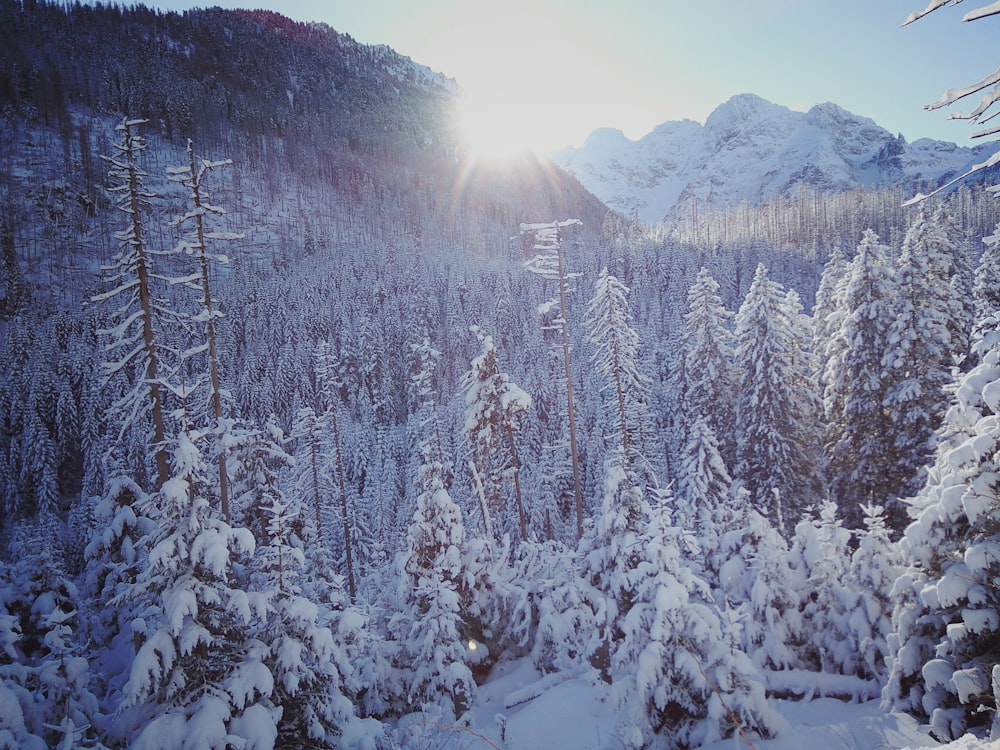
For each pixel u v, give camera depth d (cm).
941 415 2244
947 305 2484
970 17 389
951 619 1069
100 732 1118
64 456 7006
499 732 1441
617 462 1700
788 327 3244
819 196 17812
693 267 11600
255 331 10775
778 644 1438
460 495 4038
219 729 916
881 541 1436
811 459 3127
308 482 3112
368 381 8750
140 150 1653
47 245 14750
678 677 1175
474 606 1920
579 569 1788
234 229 18675
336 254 17475
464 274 12900
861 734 1051
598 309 2811
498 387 2486
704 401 3625
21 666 1095
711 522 1812
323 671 1133
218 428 1759
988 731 928
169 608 952
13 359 8481
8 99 19750
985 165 382
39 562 1709
